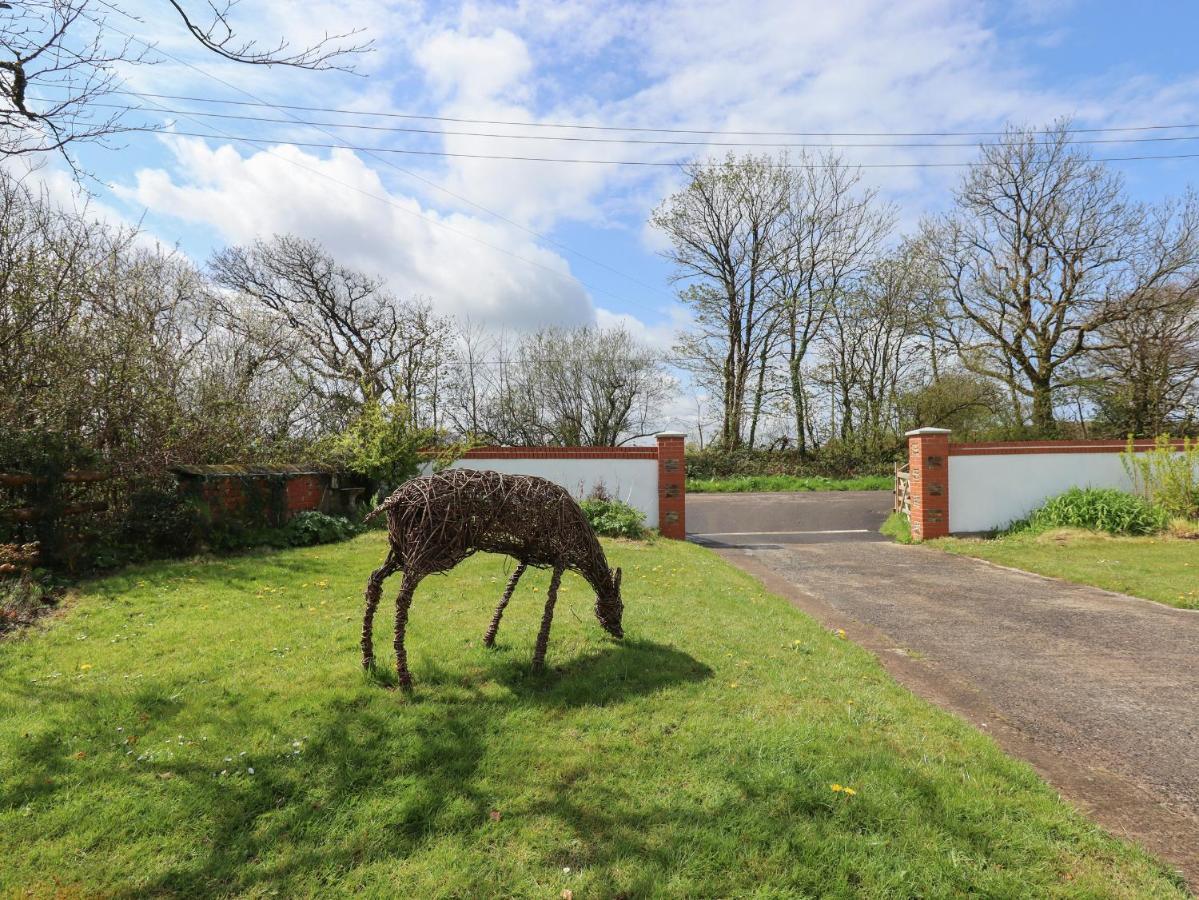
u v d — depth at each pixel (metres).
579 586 7.30
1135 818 3.00
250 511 9.85
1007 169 24.41
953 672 5.09
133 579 7.02
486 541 4.35
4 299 8.26
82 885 2.36
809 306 29.00
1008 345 25.30
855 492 23.19
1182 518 12.09
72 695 3.87
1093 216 23.19
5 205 8.84
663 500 13.06
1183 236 22.28
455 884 2.39
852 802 2.90
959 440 26.34
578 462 13.12
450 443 14.78
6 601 5.64
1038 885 2.42
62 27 4.61
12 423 7.70
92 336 9.10
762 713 3.88
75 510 7.52
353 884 2.39
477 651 4.81
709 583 7.98
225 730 3.47
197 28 4.37
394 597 6.60
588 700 4.02
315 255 26.39
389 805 2.85
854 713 3.91
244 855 2.54
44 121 4.85
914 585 8.62
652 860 2.53
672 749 3.39
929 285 26.59
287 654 4.69
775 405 29.50
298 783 3.00
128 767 3.09
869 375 28.94
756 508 18.62
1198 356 22.06
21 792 2.86
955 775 3.18
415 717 3.68
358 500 12.97
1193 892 2.42
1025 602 7.59
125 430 9.58
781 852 2.58
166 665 4.43
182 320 12.55
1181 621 6.68
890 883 2.42
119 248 10.15
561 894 2.36
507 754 3.31
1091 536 11.72
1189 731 4.00
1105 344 23.52
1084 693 4.63
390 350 26.36
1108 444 13.05
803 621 6.25
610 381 29.95
